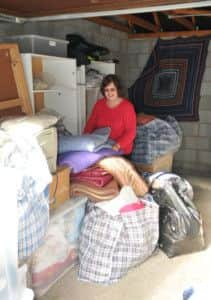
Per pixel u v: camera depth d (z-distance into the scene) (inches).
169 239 93.4
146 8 97.9
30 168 64.2
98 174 92.0
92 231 85.3
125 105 109.9
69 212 84.9
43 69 116.2
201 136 185.5
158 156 134.6
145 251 88.1
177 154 193.2
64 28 138.9
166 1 90.7
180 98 184.2
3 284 55.3
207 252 96.3
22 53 99.9
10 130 71.1
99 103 114.7
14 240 57.3
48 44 109.7
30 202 62.3
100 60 146.4
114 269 82.5
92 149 90.7
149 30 185.2
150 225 89.9
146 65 191.9
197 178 172.2
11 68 93.0
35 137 71.3
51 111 107.8
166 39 184.7
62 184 83.9
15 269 58.1
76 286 80.9
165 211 95.2
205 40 176.6
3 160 64.4
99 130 105.7
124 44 189.9
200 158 188.1
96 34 160.9
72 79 116.2
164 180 100.0
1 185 57.1
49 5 94.7
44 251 77.1
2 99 90.2
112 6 96.2
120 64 187.6
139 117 141.9
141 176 104.2
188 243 94.1
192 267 88.8
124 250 83.9
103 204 88.1
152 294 77.9
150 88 191.0
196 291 48.3
